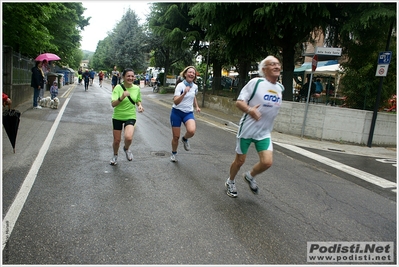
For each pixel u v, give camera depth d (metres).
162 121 11.68
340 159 8.31
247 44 13.50
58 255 3.02
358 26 10.52
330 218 4.30
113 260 2.99
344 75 11.95
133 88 5.69
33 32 12.25
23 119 9.65
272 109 4.26
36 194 4.31
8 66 11.16
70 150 6.63
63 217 3.74
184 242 3.38
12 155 5.95
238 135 4.51
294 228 3.90
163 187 4.91
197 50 21.17
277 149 8.91
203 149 7.80
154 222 3.76
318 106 11.40
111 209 4.03
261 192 5.07
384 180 6.53
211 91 18.41
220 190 4.98
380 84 10.36
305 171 6.69
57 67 36.66
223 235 3.58
